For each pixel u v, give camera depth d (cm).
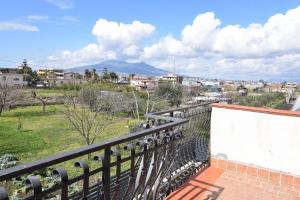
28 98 4775
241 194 376
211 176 430
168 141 287
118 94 2842
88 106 2527
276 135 417
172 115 368
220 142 466
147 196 279
